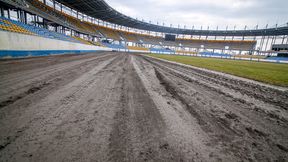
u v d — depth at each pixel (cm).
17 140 175
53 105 284
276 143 209
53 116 240
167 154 166
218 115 297
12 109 257
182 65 1436
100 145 173
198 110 315
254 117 303
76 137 187
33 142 172
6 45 1000
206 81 681
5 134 185
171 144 185
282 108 374
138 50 5578
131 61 1391
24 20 1923
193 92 464
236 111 330
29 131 194
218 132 228
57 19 2538
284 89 615
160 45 6369
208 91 496
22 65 732
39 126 207
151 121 245
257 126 262
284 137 229
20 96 321
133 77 613
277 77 984
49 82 450
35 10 1992
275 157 177
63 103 297
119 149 169
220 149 184
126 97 359
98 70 727
